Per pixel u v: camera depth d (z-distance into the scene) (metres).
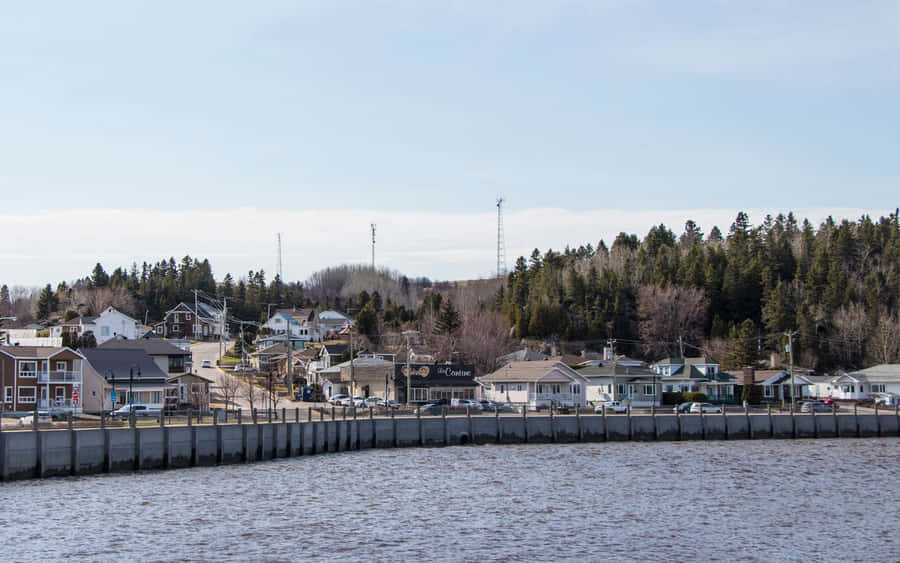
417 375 138.50
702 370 153.75
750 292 189.25
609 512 55.47
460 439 98.06
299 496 60.31
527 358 164.50
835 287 181.50
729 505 58.12
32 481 63.56
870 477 71.00
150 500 57.56
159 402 117.06
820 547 46.97
